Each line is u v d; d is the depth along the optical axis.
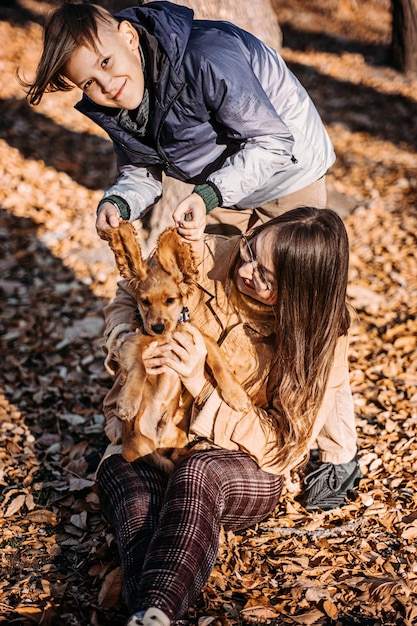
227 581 2.99
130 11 2.93
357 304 5.76
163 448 3.09
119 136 3.16
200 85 2.85
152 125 3.05
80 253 6.49
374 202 7.97
